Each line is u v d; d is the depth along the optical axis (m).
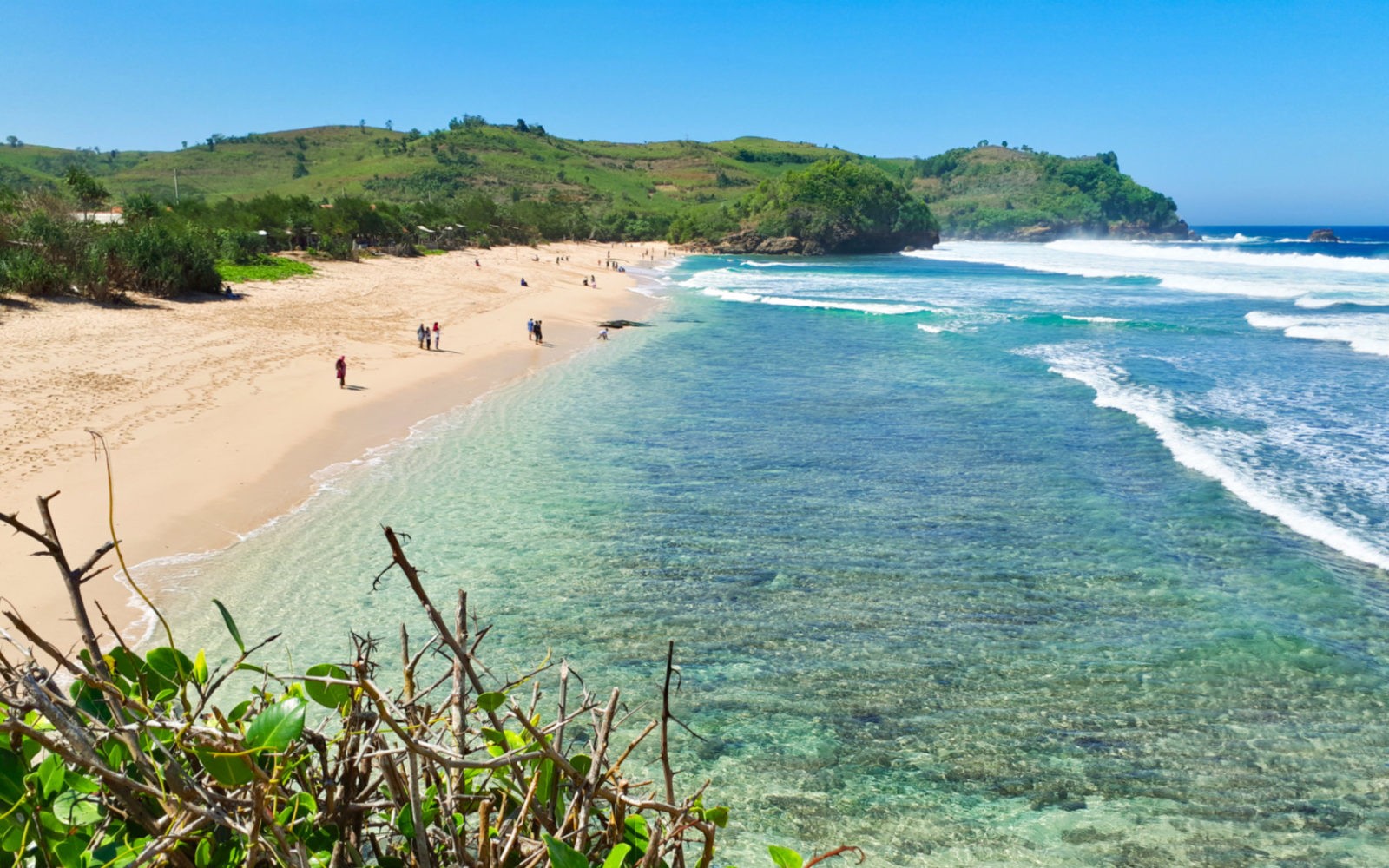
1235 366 30.17
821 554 13.77
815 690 9.98
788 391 26.98
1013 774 8.63
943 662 10.58
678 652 10.74
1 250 33.62
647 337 39.47
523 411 23.69
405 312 41.09
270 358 27.38
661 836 2.78
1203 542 14.25
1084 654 10.75
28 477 15.27
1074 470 18.23
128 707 2.36
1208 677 10.26
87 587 11.88
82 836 2.50
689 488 17.03
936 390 27.06
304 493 16.25
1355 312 46.38
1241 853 7.64
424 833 2.59
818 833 7.82
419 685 9.80
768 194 142.00
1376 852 7.63
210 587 12.23
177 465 16.81
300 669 10.04
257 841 2.29
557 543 14.09
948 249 154.38
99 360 24.50
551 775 2.92
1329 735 9.20
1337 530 14.62
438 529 14.61
